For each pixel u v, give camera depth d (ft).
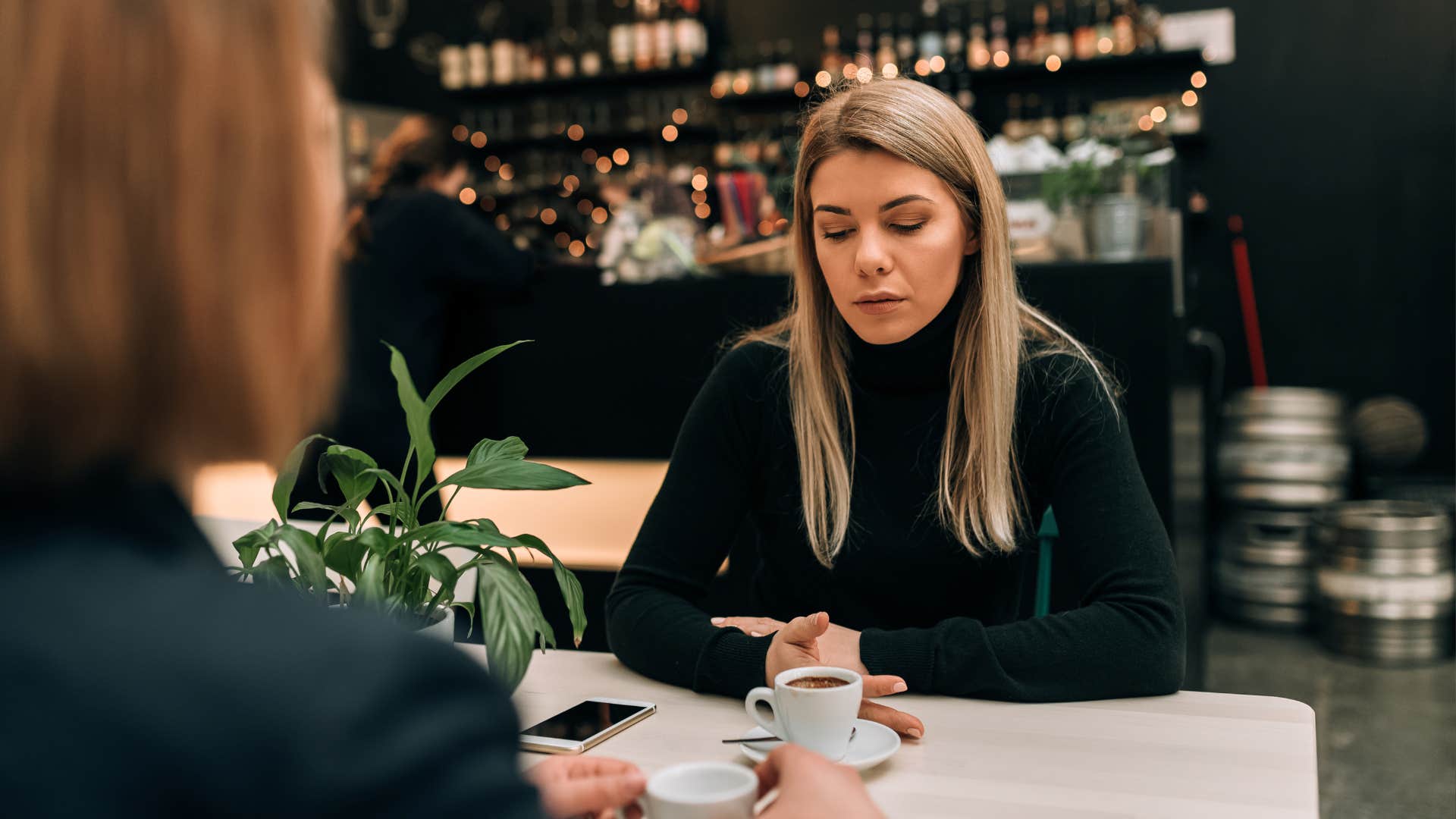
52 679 0.93
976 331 4.53
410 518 3.24
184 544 1.12
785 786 2.08
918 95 4.38
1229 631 13.26
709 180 16.11
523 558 8.93
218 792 0.93
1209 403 15.01
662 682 4.01
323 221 1.17
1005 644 3.70
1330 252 14.67
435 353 9.69
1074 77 15.31
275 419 1.14
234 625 1.01
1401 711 10.32
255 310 1.10
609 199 11.64
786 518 4.87
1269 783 2.90
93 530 1.06
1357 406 14.67
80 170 1.01
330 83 1.20
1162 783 2.91
